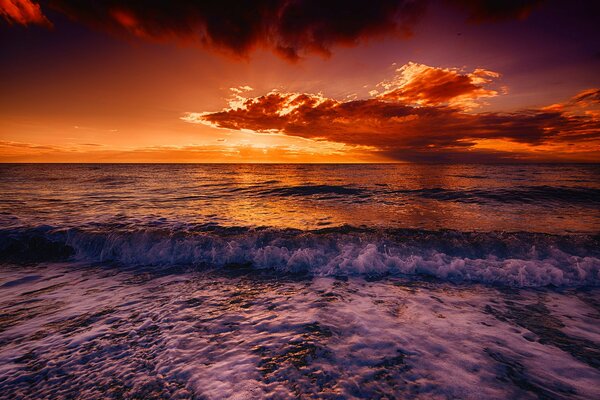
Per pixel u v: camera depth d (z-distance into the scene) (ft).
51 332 9.87
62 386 7.11
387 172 127.34
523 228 24.99
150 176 107.65
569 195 43.55
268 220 28.66
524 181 68.33
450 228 24.93
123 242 20.84
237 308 11.79
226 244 20.25
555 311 11.31
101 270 17.46
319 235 21.21
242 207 36.55
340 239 20.62
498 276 15.12
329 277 15.85
